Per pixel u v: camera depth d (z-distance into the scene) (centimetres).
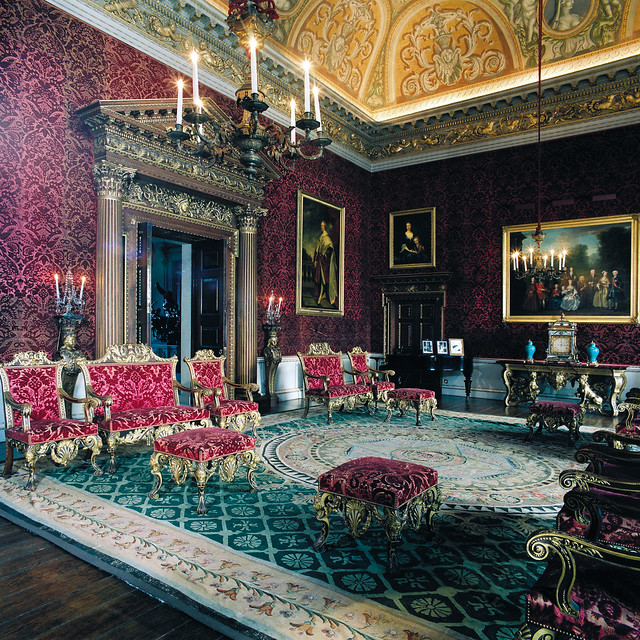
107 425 458
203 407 566
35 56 568
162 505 367
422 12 1007
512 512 362
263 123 885
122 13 655
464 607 230
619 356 887
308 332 1010
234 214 824
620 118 890
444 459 512
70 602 233
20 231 553
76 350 589
